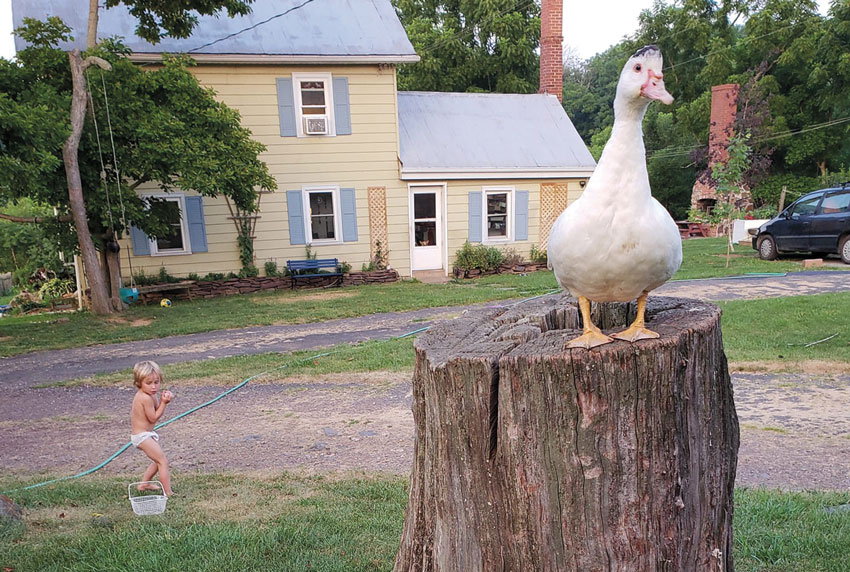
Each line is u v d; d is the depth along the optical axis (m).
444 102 17.89
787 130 29.78
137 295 13.08
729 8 32.72
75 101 10.94
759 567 2.98
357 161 15.31
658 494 1.82
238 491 4.20
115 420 6.03
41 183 10.83
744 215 23.59
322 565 3.12
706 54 33.47
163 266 14.36
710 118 28.11
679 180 37.53
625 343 1.79
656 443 1.79
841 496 3.78
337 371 7.34
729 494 2.18
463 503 2.01
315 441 5.24
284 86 14.55
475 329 2.35
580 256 1.76
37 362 8.56
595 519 1.82
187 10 11.66
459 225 16.28
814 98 29.78
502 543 1.95
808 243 14.33
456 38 26.94
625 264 1.73
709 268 14.11
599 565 1.84
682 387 1.83
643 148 1.76
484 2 26.86
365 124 15.20
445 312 10.94
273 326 10.47
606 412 1.76
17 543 3.41
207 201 14.52
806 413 5.33
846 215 13.57
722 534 2.15
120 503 4.02
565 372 1.75
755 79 24.78
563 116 18.19
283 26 15.08
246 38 14.59
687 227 29.88
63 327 10.88
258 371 7.50
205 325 10.56
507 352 1.90
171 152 11.39
